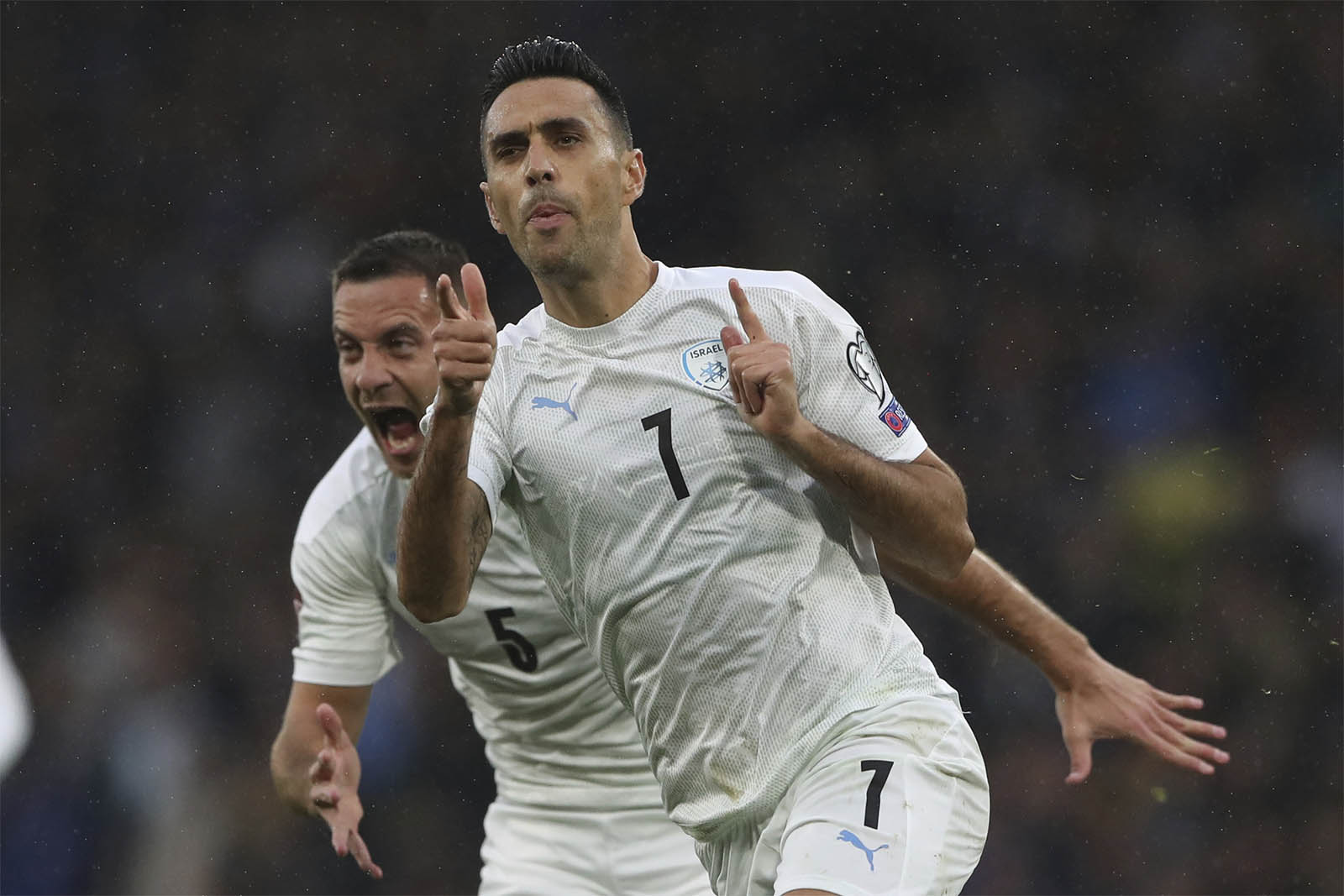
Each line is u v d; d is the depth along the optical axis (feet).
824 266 163.32
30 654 144.15
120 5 168.45
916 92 166.20
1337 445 151.53
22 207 164.35
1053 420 154.61
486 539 43.73
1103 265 161.68
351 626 61.46
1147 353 156.97
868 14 166.20
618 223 43.62
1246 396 155.43
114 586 148.97
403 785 128.57
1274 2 166.71
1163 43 166.61
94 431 158.30
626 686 44.50
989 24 168.45
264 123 167.43
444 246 59.41
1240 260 160.15
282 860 128.36
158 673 141.49
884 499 41.16
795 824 41.16
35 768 134.10
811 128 166.91
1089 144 165.27
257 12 169.37
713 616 42.22
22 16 167.73
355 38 167.94
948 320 160.04
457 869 127.03
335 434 159.43
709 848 44.83
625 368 43.21
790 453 40.70
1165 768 127.34
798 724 41.98
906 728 41.93
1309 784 131.54
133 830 131.54
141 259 163.94
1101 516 148.56
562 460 43.16
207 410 159.43
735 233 164.96
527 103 43.14
